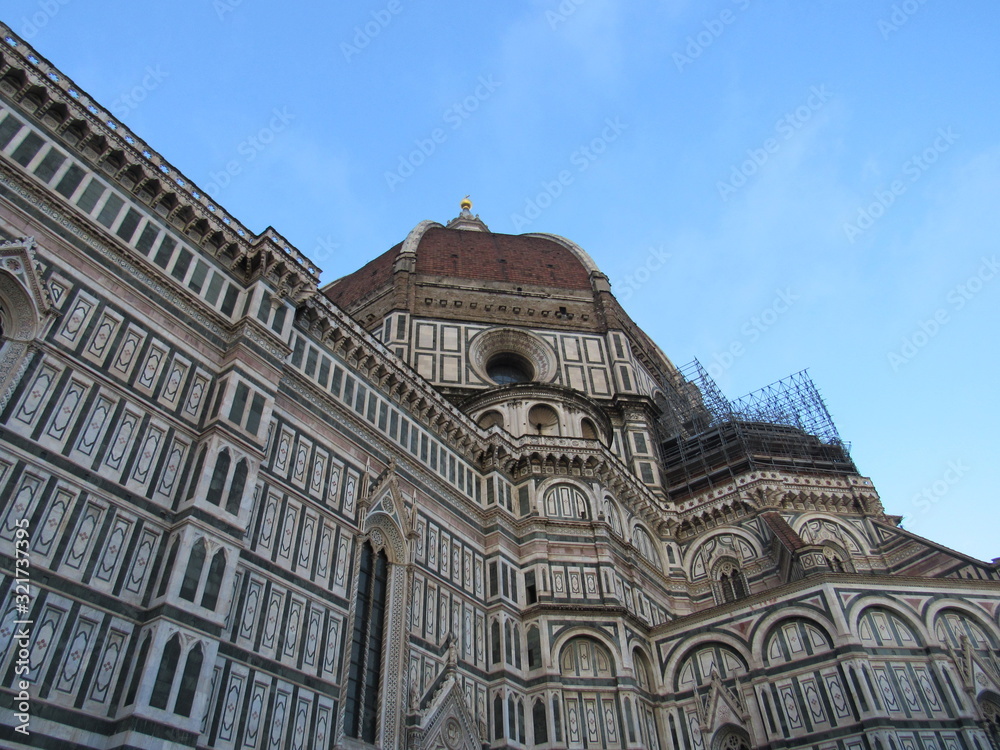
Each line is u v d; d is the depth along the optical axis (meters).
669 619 48.09
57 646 21.16
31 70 28.50
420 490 39.38
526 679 38.16
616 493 49.66
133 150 31.09
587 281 75.94
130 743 20.64
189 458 27.59
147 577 24.22
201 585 24.72
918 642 37.97
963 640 37.88
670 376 79.25
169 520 25.73
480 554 41.69
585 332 69.25
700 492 56.41
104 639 22.25
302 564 30.14
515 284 72.25
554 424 52.38
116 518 24.30
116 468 25.08
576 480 47.22
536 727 36.50
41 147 28.16
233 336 31.97
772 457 57.56
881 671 36.47
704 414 68.81
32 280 25.23
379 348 41.09
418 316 66.25
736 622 41.50
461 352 63.22
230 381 29.92
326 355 37.75
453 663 34.91
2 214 25.77
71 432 24.34
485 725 35.47
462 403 54.62
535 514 44.56
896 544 48.97
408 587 34.88
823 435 62.75
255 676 26.02
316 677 28.28
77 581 22.41
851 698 35.78
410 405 42.19
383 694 31.31
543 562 42.38
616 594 42.38
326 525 32.34
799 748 36.09
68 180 28.53
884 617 38.84
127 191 30.89
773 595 40.97
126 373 27.03
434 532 38.94
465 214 108.75
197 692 22.94
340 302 74.94
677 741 39.69
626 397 62.72
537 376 64.38
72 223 27.91
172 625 23.20
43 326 25.05
